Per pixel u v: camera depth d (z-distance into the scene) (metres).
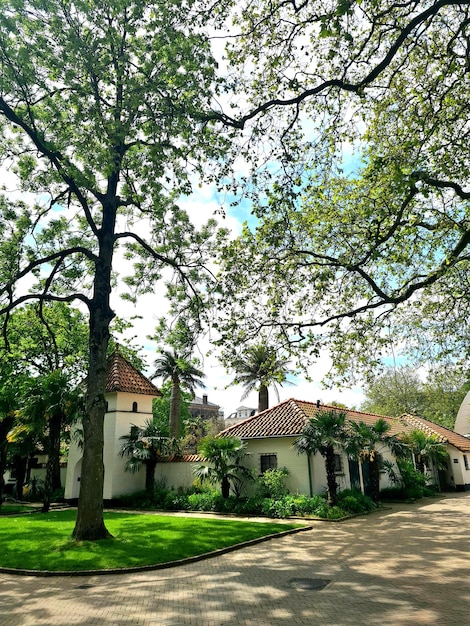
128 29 12.31
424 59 11.72
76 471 26.50
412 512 20.30
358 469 24.52
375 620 6.82
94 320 15.22
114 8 12.26
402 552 11.83
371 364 14.47
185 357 17.39
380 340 14.40
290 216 13.20
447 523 16.84
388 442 24.17
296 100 11.20
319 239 14.12
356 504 19.39
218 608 7.68
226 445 20.97
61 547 12.56
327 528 16.02
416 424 35.72
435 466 32.34
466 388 48.00
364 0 9.19
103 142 12.28
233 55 11.38
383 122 12.50
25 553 12.19
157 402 48.72
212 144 12.43
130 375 27.02
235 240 14.17
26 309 27.39
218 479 20.88
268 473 20.66
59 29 12.36
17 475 28.62
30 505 25.72
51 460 22.31
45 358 29.86
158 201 14.85
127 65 12.61
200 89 11.83
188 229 17.83
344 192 14.06
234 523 16.72
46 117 13.75
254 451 22.27
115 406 25.27
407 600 7.77
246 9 10.75
